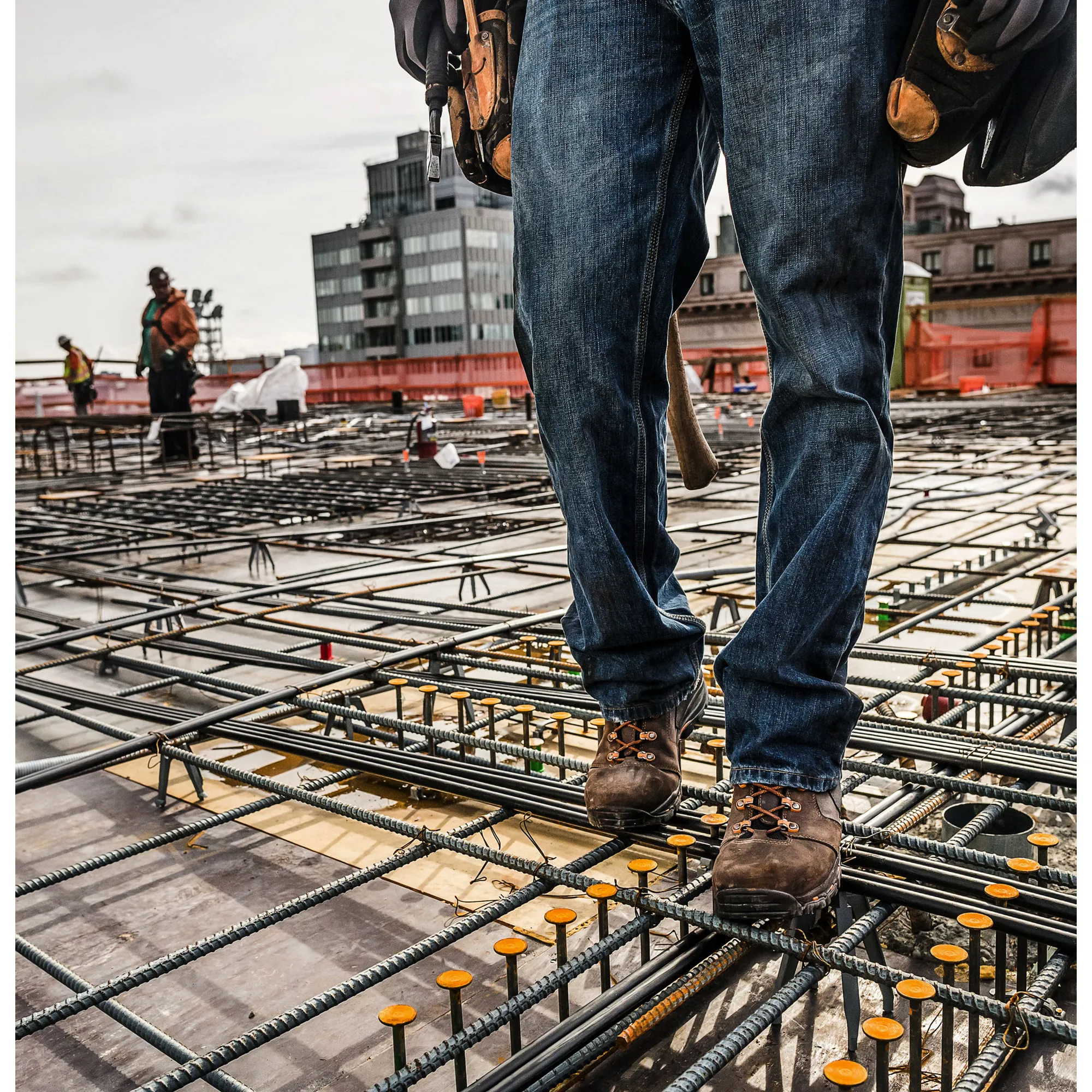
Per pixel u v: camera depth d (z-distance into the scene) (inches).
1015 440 549.6
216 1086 48.1
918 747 79.2
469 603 190.5
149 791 107.2
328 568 256.7
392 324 4040.4
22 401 1002.7
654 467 67.2
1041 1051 55.2
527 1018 60.8
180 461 648.4
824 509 57.1
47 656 182.5
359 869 85.6
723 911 53.6
